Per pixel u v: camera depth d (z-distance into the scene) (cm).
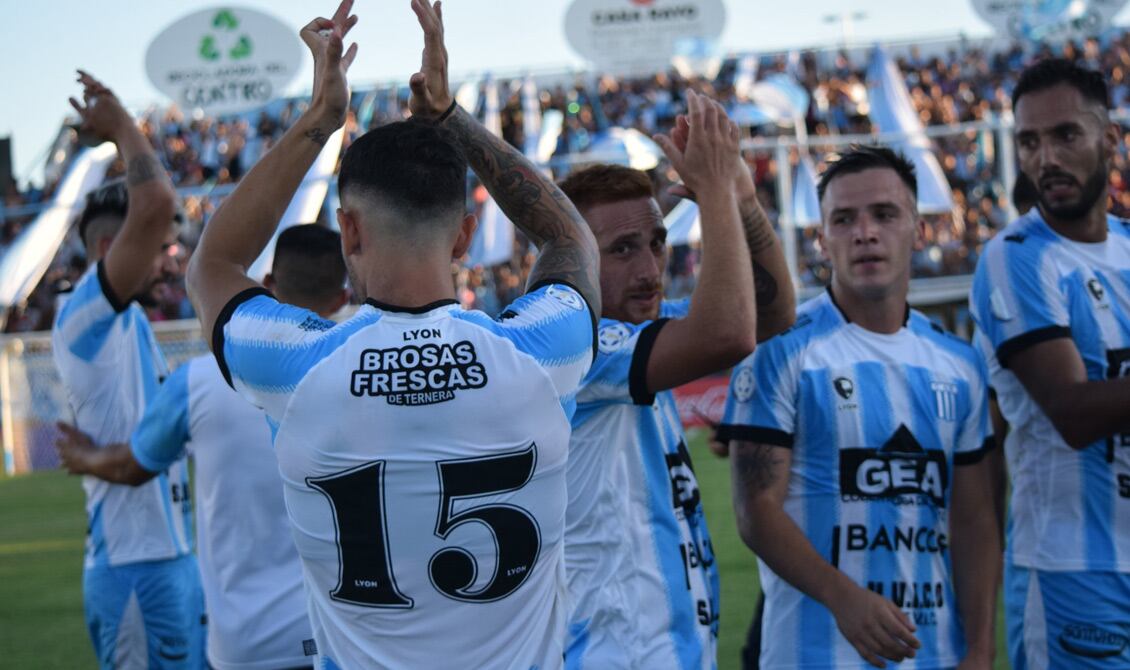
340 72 196
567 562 232
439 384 179
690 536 242
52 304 2023
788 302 262
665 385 219
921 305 1166
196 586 404
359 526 179
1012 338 307
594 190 251
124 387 384
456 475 179
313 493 181
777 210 1895
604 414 230
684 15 1390
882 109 1675
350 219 188
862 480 274
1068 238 312
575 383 192
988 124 1441
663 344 217
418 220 183
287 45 1092
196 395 324
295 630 319
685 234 1380
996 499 331
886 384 278
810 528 276
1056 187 305
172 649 389
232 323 186
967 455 287
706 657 234
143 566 384
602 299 251
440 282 186
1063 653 308
